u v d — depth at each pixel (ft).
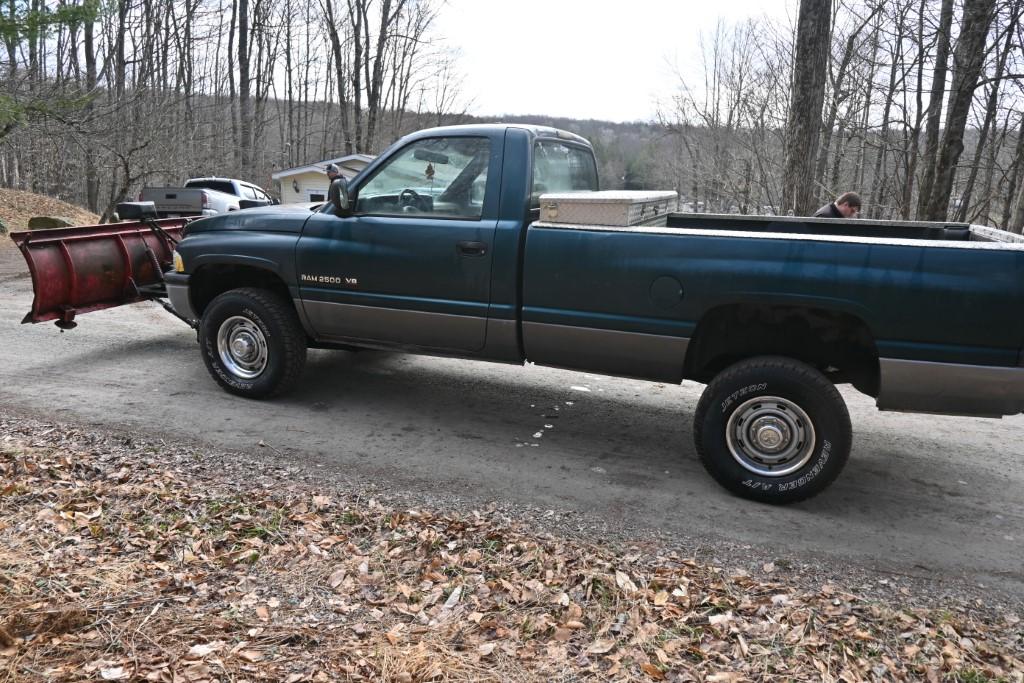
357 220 16.38
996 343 11.80
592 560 11.19
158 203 54.75
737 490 13.66
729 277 13.07
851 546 12.21
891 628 9.82
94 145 70.18
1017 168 41.65
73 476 13.39
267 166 137.49
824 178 70.79
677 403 19.51
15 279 36.42
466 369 21.91
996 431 17.99
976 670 8.96
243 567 10.77
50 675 8.30
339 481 13.88
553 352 15.01
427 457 15.34
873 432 17.80
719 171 84.28
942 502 14.02
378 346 17.08
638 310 13.87
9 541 11.15
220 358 18.37
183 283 18.61
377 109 119.55
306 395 19.07
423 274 15.66
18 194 71.61
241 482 13.52
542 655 9.05
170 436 15.74
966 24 32.04
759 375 13.12
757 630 9.62
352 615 9.80
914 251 12.07
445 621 9.71
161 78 109.09
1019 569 11.67
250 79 126.41
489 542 11.62
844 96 56.80
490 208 15.11
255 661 8.70
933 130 38.09
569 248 14.23
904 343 12.25
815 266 12.56
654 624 9.62
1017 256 11.59
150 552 11.02
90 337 24.22
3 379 19.39
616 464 15.38
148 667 8.50
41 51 63.05
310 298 17.04
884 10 36.55
